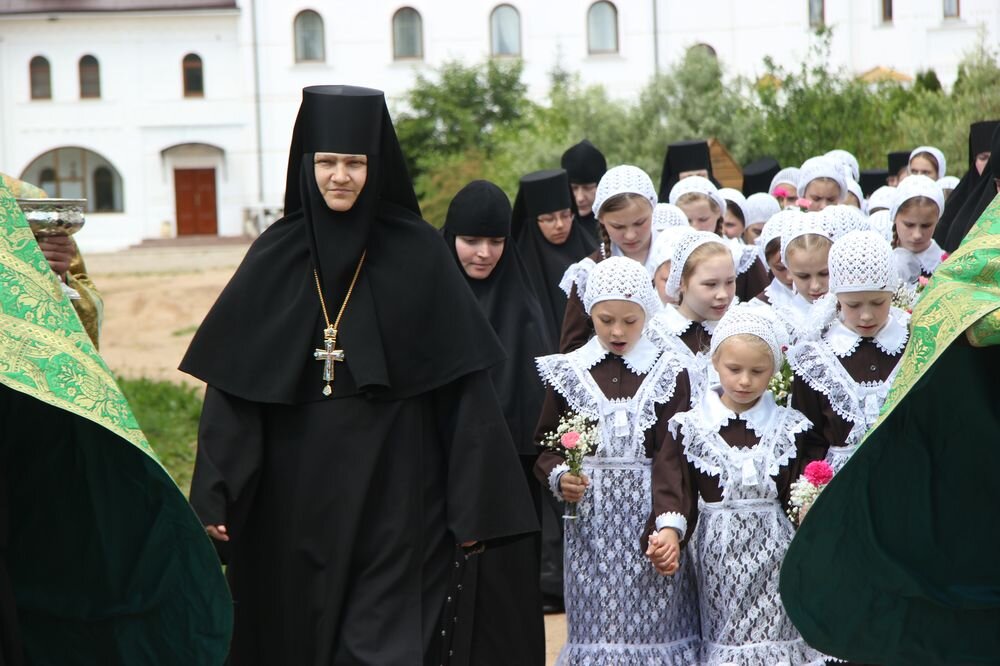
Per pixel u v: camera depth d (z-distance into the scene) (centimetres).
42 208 573
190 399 1955
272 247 590
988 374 506
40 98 5775
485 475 576
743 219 1129
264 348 574
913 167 1359
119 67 5750
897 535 519
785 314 784
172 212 5809
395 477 575
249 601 581
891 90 2958
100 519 509
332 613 561
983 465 516
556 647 800
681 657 641
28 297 452
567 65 5575
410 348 581
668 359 663
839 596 524
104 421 435
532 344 770
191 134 5759
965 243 480
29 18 5684
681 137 3241
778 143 2728
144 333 3269
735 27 5406
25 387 429
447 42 5634
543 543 872
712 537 616
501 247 777
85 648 524
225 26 5734
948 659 531
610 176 824
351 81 5691
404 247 590
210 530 544
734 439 617
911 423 512
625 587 642
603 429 653
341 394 574
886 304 643
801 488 582
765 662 604
